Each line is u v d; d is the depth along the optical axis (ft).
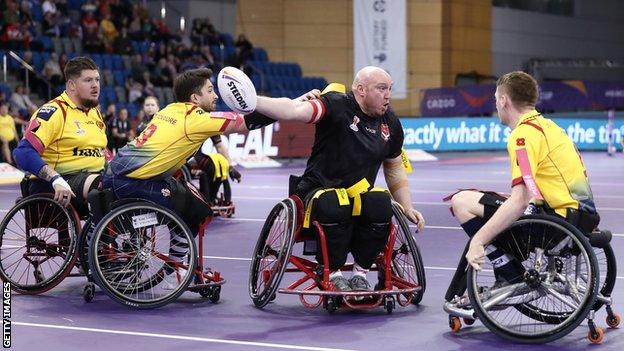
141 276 21.89
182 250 21.34
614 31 120.98
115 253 20.71
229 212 37.29
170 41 79.77
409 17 95.04
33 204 22.25
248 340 17.49
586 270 17.95
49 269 25.36
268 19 93.76
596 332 17.21
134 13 80.23
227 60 81.46
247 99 17.89
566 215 17.43
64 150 22.67
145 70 73.10
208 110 21.49
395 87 90.48
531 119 17.57
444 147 82.48
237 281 23.66
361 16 89.86
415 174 61.52
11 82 69.10
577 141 87.20
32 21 72.79
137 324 18.83
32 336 17.76
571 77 110.73
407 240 20.54
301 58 94.53
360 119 19.92
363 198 19.70
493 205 17.98
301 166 68.18
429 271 24.81
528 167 16.94
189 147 20.80
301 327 18.61
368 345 17.15
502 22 104.73
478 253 16.98
